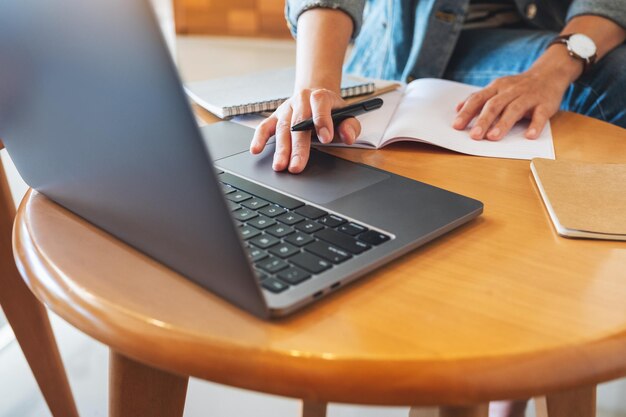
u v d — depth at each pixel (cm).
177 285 44
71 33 38
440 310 42
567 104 116
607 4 107
